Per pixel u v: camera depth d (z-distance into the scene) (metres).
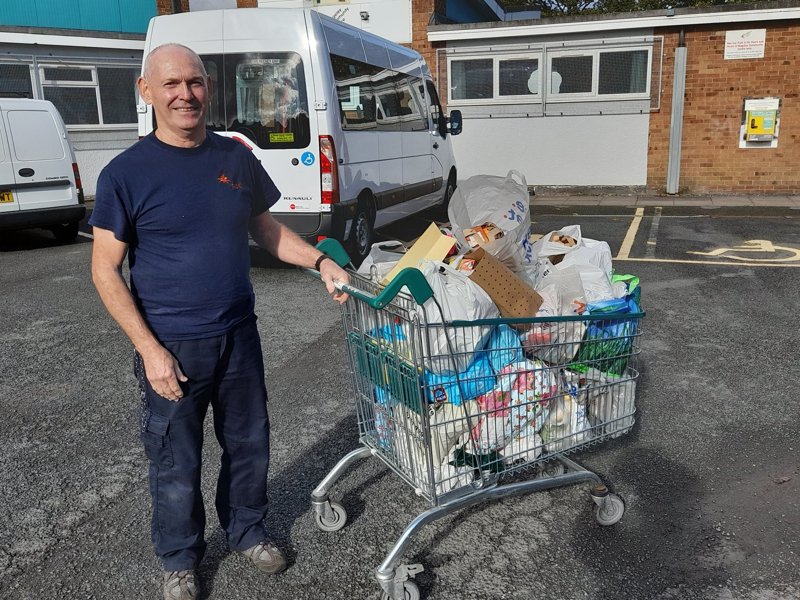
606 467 3.71
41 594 2.82
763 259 8.48
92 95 15.60
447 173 11.95
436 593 2.78
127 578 2.92
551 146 14.87
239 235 2.62
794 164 13.85
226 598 2.78
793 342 5.54
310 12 7.33
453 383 2.71
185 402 2.60
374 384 2.97
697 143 14.20
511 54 14.59
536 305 2.96
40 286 7.88
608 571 2.89
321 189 7.46
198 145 2.54
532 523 3.23
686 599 2.71
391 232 11.08
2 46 14.30
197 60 2.47
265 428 2.83
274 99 7.42
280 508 3.41
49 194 10.20
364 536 3.16
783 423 4.17
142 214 2.45
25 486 3.62
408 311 2.59
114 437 4.18
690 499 3.40
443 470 2.78
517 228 3.19
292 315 6.53
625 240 9.91
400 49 9.92
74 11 16.39
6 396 4.79
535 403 2.91
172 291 2.51
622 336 3.11
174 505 2.66
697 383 4.78
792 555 2.96
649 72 13.96
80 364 5.39
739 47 13.52
